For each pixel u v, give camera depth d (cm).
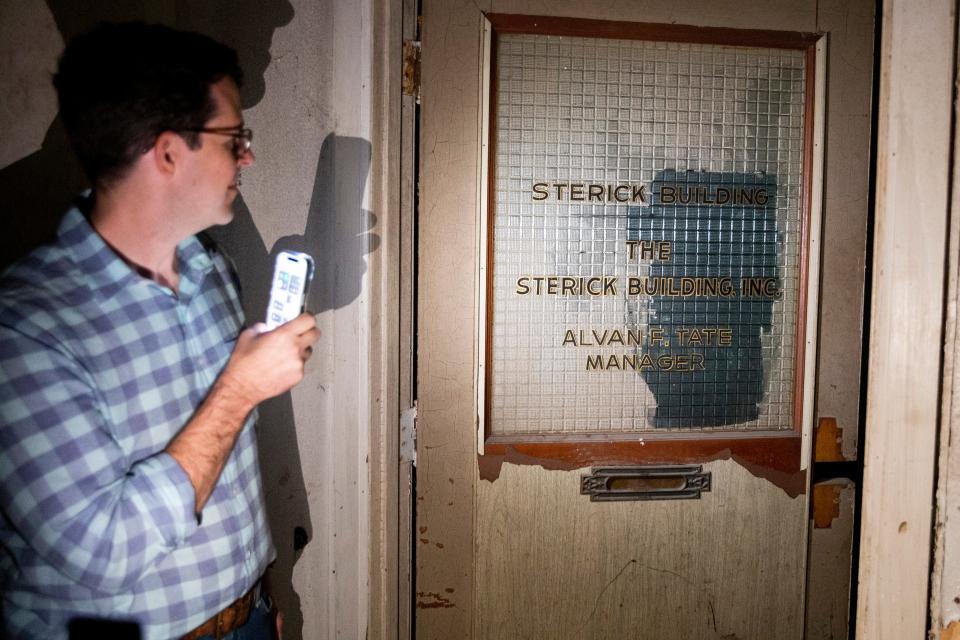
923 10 73
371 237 132
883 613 80
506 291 150
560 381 153
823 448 157
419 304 147
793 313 155
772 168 152
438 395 149
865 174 152
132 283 84
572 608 157
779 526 158
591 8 145
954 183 72
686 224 152
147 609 84
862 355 155
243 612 95
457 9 142
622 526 155
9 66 100
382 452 138
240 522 93
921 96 73
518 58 146
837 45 149
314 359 135
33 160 102
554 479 153
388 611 143
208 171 85
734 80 150
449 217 146
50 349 73
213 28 124
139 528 74
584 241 150
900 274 76
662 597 158
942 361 73
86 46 80
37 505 71
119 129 79
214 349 95
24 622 81
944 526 74
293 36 129
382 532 140
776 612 160
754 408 157
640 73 149
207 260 96
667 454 154
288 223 131
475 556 153
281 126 129
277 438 135
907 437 76
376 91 131
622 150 150
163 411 85
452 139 144
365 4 129
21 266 81
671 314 153
